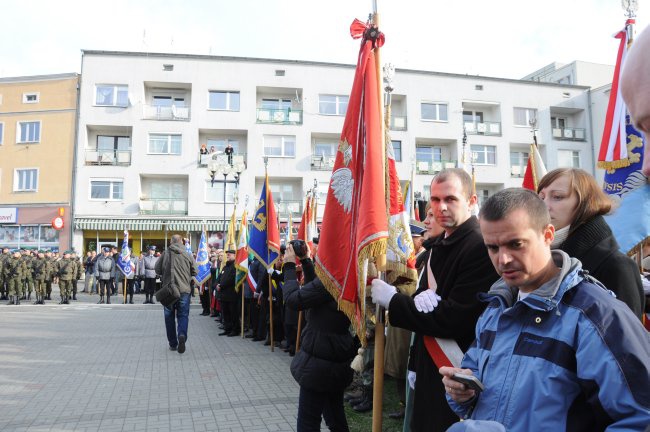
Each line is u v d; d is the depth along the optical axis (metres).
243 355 8.37
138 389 6.17
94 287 22.61
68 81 29.88
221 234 29.27
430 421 2.52
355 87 3.67
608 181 3.90
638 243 3.46
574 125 35.62
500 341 1.82
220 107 30.66
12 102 29.95
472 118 34.09
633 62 0.92
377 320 2.90
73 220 28.64
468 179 2.83
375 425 2.85
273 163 30.39
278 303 9.14
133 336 10.45
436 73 32.91
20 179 29.53
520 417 1.64
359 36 3.69
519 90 34.12
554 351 1.63
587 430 1.57
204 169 29.70
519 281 1.72
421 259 4.08
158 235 29.67
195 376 6.84
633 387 1.44
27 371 7.18
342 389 3.58
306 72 31.52
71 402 5.62
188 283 8.63
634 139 3.73
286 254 4.00
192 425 4.82
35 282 17.83
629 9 4.10
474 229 2.68
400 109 32.84
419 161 32.25
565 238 2.33
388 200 3.40
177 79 30.30
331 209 3.57
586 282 1.73
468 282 2.48
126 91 29.97
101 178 29.20
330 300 3.48
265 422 4.89
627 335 1.51
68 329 11.52
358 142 3.56
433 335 2.50
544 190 2.43
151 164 29.50
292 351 8.33
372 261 3.27
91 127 29.88
